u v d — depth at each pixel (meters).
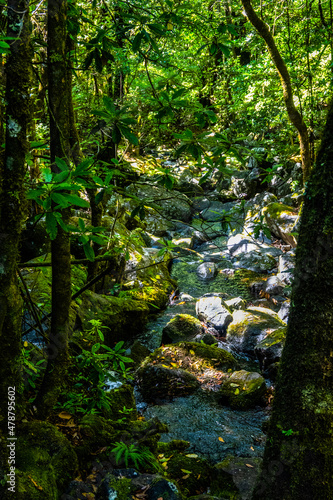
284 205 9.40
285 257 7.82
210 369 4.58
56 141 2.24
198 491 2.72
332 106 1.51
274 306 6.61
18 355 1.99
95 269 4.76
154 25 2.11
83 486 2.14
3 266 1.71
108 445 2.59
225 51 2.48
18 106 1.67
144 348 5.00
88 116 4.89
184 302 6.68
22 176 1.71
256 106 8.26
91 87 5.41
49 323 3.06
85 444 2.50
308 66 7.00
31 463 2.02
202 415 3.82
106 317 4.85
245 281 7.68
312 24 7.07
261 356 4.84
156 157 12.09
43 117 3.95
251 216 9.84
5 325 1.91
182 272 8.07
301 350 1.55
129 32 3.61
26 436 2.13
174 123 2.66
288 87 5.99
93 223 4.66
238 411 3.94
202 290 7.37
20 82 1.66
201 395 4.16
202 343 4.96
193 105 2.11
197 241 9.62
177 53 5.58
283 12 7.14
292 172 11.02
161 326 5.88
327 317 1.49
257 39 7.66
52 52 2.16
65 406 2.73
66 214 2.22
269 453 1.62
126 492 2.12
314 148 8.43
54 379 2.42
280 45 7.62
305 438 1.52
